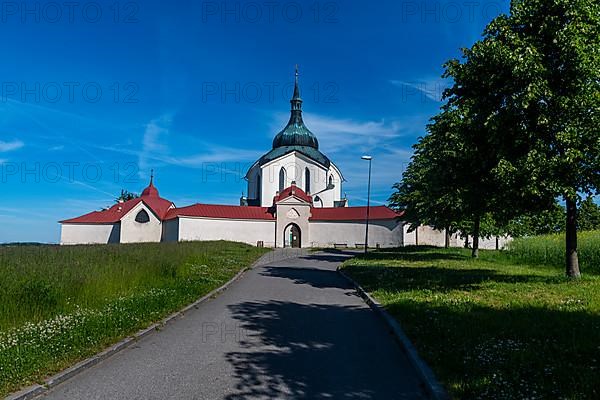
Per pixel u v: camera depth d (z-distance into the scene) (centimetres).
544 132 1388
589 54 1340
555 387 527
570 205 1533
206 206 5816
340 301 1351
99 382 604
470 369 609
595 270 2077
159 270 1591
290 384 607
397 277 1775
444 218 3192
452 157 1541
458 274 1838
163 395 560
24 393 534
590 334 748
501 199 1511
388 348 798
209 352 762
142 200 6109
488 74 1434
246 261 2788
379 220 5538
